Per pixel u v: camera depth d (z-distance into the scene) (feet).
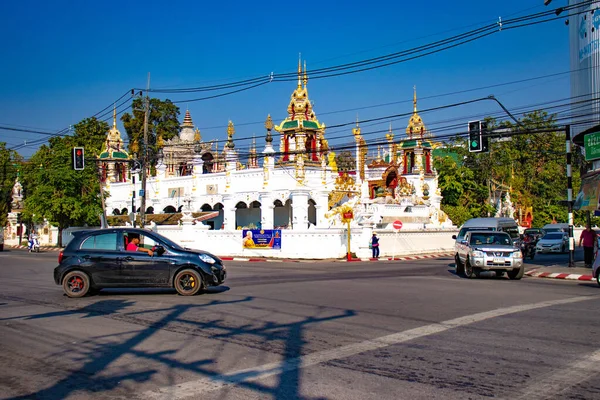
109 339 33.32
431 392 22.63
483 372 25.38
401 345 30.68
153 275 51.83
